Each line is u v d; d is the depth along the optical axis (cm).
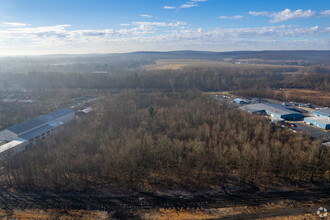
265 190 6469
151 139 8281
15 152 8225
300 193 6344
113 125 10250
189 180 6856
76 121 11881
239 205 5878
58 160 7275
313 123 11719
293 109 14725
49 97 17775
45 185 6556
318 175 7062
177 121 10644
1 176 6981
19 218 5366
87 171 6969
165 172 7200
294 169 6969
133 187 6519
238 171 7269
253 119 10944
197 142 8075
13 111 13788
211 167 7438
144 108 13938
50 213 5553
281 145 8156
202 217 5434
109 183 6688
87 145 8444
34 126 9919
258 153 7275
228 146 8281
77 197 6147
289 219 5338
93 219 5356
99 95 18550
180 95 16538
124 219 5375
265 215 5503
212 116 11250
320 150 8162
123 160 7062
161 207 5800
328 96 19050
